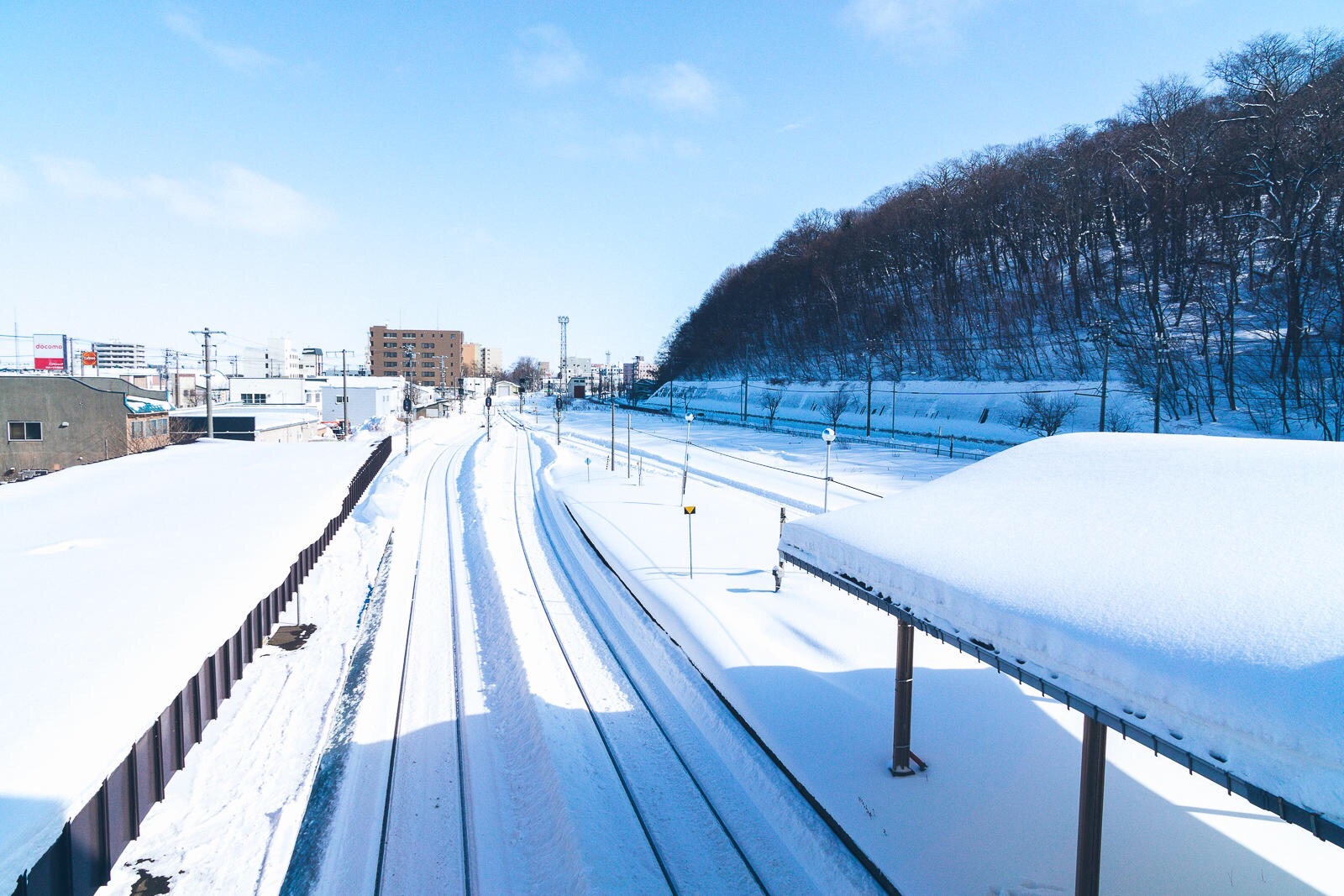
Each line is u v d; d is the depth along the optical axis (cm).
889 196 12019
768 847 899
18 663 714
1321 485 634
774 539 2456
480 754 1153
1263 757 399
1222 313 5747
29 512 1536
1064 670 535
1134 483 758
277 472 2294
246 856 874
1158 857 807
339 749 1159
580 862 852
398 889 843
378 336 17775
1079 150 7825
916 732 1093
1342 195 4791
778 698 1215
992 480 904
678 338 15738
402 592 2075
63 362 6788
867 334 9181
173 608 879
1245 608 496
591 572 2214
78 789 541
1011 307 7856
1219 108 6312
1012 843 835
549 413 12625
